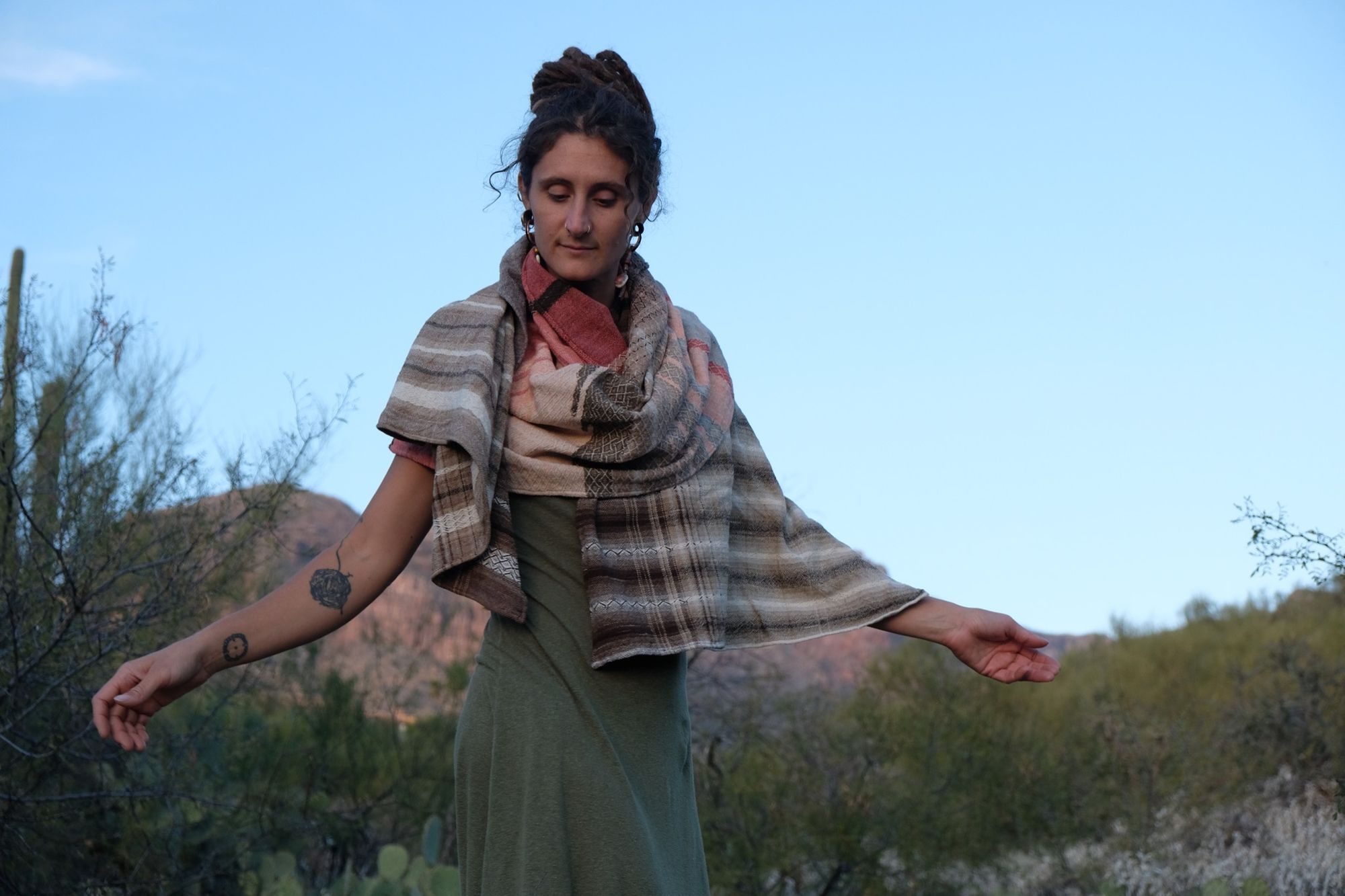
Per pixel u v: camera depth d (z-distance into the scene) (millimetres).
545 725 2070
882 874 8336
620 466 2145
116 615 6168
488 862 2061
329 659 10039
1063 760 9312
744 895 8078
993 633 2320
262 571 7410
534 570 2137
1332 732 8961
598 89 2191
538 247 2221
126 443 6340
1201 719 10430
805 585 2375
